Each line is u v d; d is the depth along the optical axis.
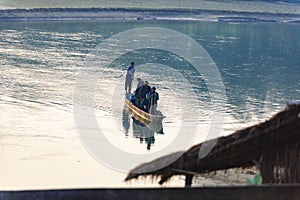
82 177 42.28
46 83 78.94
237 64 115.94
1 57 99.19
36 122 58.41
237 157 19.06
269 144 19.03
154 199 15.87
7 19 167.50
